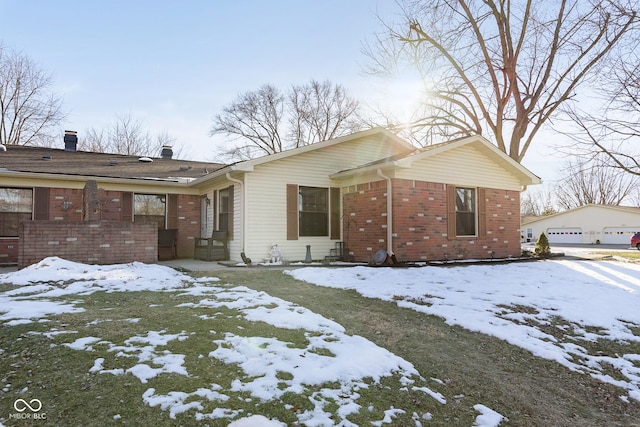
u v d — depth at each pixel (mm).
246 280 7379
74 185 11484
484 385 3684
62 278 6520
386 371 3557
